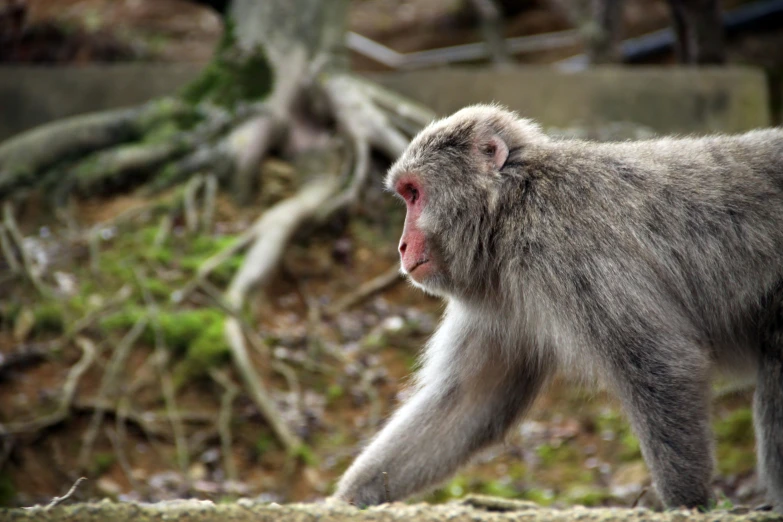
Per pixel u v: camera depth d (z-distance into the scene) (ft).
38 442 57.00
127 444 57.82
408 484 33.27
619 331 28.58
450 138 32.63
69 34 111.45
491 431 34.47
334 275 71.10
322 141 77.10
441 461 33.65
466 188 32.07
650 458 28.17
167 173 73.61
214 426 59.57
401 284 71.46
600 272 29.01
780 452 29.68
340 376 64.23
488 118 32.73
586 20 99.81
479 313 33.24
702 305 30.76
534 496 55.21
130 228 70.38
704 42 85.92
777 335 30.17
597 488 55.47
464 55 125.90
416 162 32.86
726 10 128.77
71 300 64.95
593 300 28.96
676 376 28.12
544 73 80.33
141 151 73.87
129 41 114.93
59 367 61.46
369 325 68.44
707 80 79.82
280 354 64.69
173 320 63.00
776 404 30.04
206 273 66.64
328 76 78.54
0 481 54.75
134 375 60.95
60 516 22.09
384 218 74.43
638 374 28.32
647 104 79.61
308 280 70.38
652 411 28.12
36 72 80.43
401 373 65.16
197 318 63.36
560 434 59.88
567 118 79.30
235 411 60.18
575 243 29.55
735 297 30.78
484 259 31.99
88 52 111.75
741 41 120.47
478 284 32.60
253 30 78.69
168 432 58.70
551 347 31.63
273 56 77.87
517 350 33.27
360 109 75.56
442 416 33.63
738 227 30.71
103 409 58.54
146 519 22.30
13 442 56.34
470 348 33.73
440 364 33.78
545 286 29.76
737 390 41.09
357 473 33.14
